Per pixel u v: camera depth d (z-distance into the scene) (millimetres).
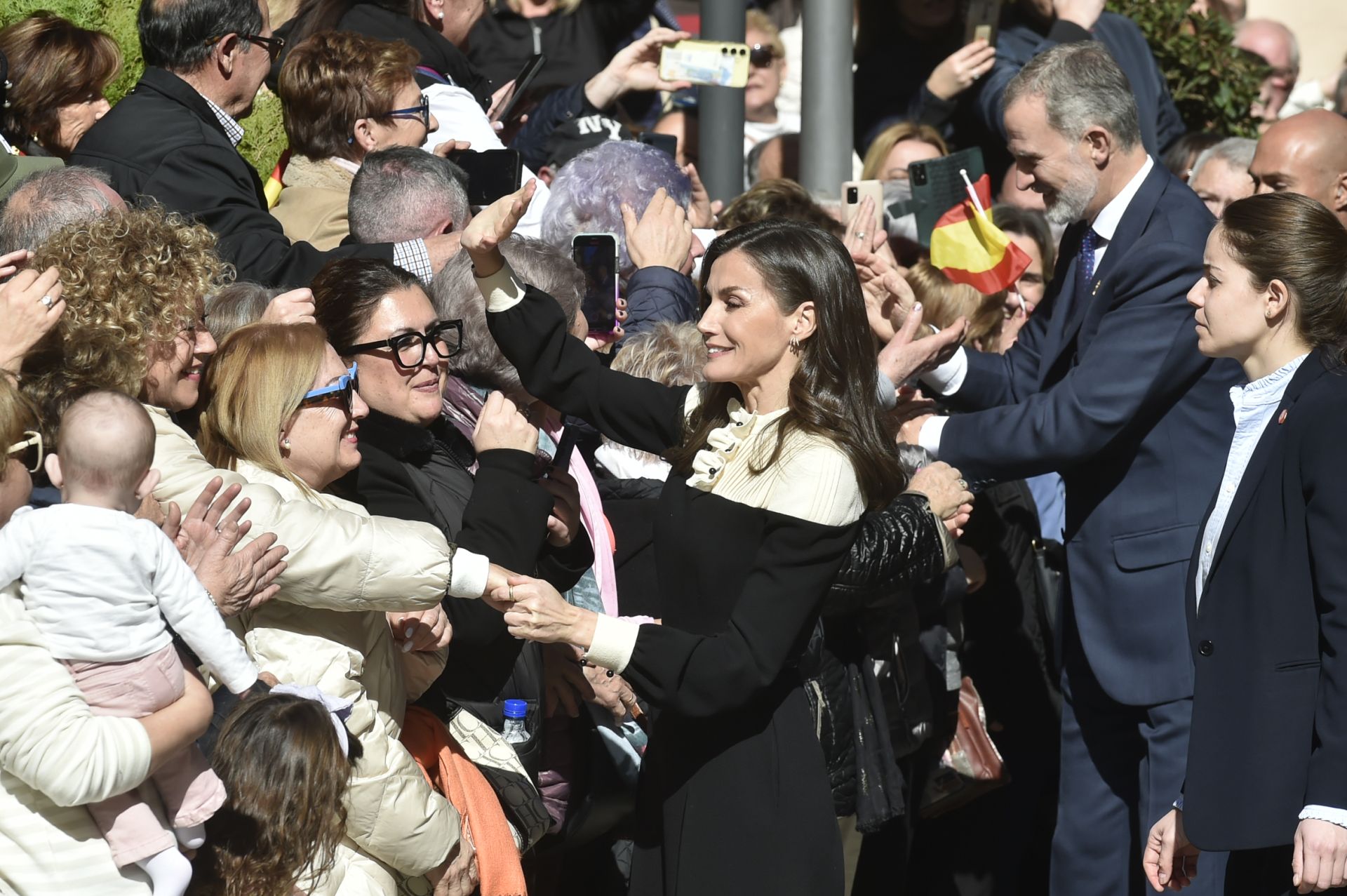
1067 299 10188
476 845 7074
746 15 14266
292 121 10438
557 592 6699
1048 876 12023
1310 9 25094
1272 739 7402
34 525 5504
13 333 6289
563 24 15273
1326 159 12109
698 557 6871
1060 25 16375
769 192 11766
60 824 5555
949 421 9891
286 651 6477
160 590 5598
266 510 6254
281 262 8984
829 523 6703
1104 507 9828
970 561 11008
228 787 5965
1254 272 7828
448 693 7586
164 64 9539
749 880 6867
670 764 7062
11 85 9414
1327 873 7074
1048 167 9945
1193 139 15930
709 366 6965
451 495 7441
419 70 11664
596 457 9125
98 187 7617
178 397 6668
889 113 16594
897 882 10453
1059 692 11477
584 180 10453
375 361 7215
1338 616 7207
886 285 10484
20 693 5371
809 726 7121
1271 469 7605
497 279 7387
